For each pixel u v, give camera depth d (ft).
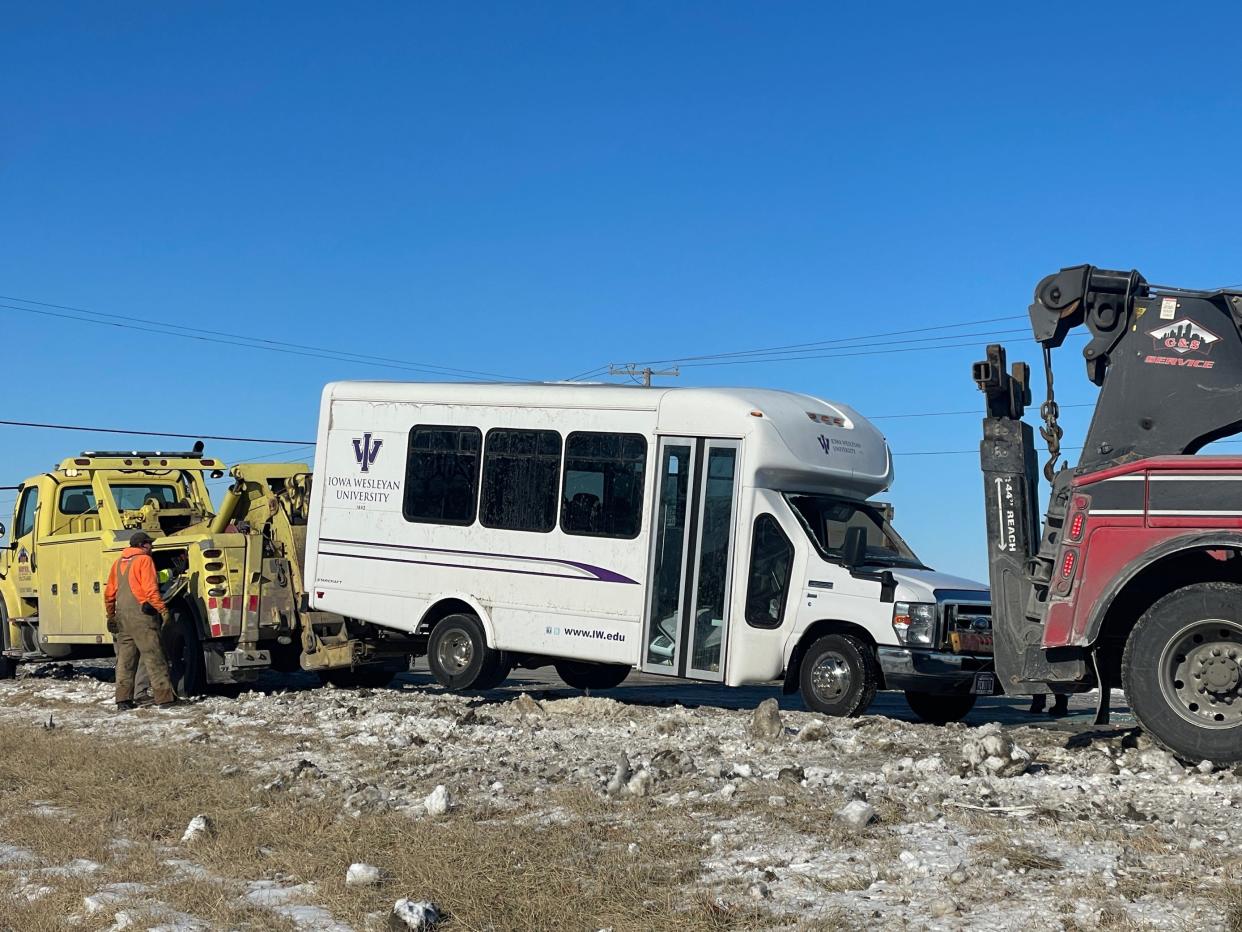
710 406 44.86
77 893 21.27
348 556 51.52
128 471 58.70
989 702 55.42
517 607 47.78
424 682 62.49
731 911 18.71
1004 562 33.35
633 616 45.44
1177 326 31.65
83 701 49.96
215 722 42.27
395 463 50.98
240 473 53.57
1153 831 22.71
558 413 47.75
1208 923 17.29
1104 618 31.22
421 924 18.54
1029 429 34.22
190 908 20.26
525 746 35.78
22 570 60.29
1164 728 29.66
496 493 48.67
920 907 18.81
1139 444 31.50
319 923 19.35
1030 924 17.75
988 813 24.76
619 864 21.65
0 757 34.50
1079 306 32.58
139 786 30.14
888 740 34.60
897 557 45.88
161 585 51.72
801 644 43.83
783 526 44.01
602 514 46.44
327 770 32.65
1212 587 29.27
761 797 26.63
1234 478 29.53
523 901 19.63
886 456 49.62
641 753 34.09
